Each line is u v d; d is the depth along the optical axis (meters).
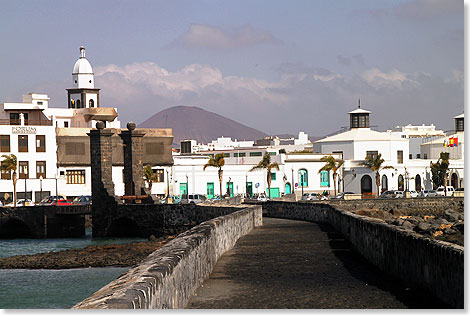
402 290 16.09
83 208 71.56
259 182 112.88
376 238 21.12
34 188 92.31
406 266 16.59
